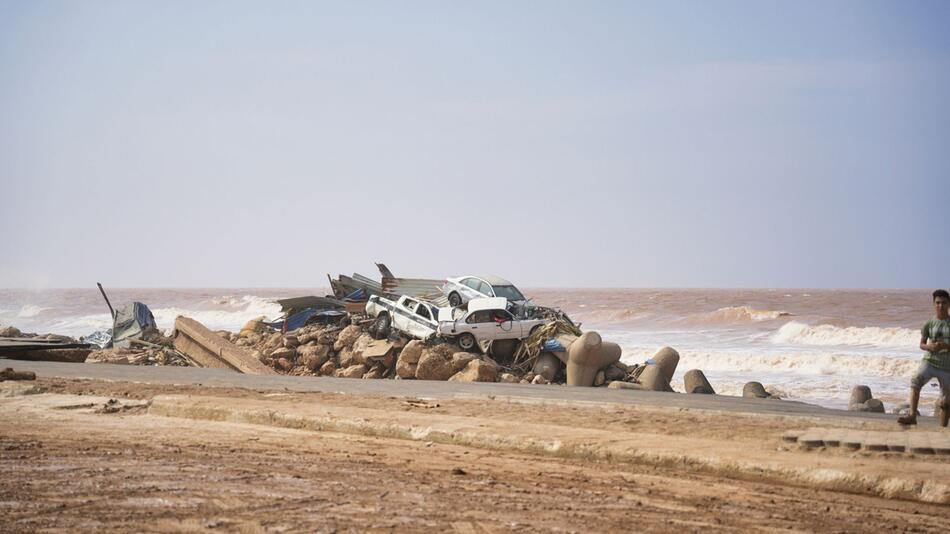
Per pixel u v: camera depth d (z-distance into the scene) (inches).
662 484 327.3
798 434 388.5
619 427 456.4
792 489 321.1
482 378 1101.1
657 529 258.8
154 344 1518.2
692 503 295.4
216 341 1285.7
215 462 357.4
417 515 268.7
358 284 1640.0
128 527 249.6
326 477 328.2
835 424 468.1
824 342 2541.8
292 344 1427.2
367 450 397.1
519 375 1165.7
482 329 1205.1
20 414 515.5
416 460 372.2
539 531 252.5
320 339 1386.6
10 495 290.5
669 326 3550.7
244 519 260.5
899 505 296.5
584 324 3796.8
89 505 277.0
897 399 1311.5
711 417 502.9
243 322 3917.3
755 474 336.5
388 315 1344.7
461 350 1213.1
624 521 267.7
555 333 1194.0
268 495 293.9
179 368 929.5
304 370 1330.0
